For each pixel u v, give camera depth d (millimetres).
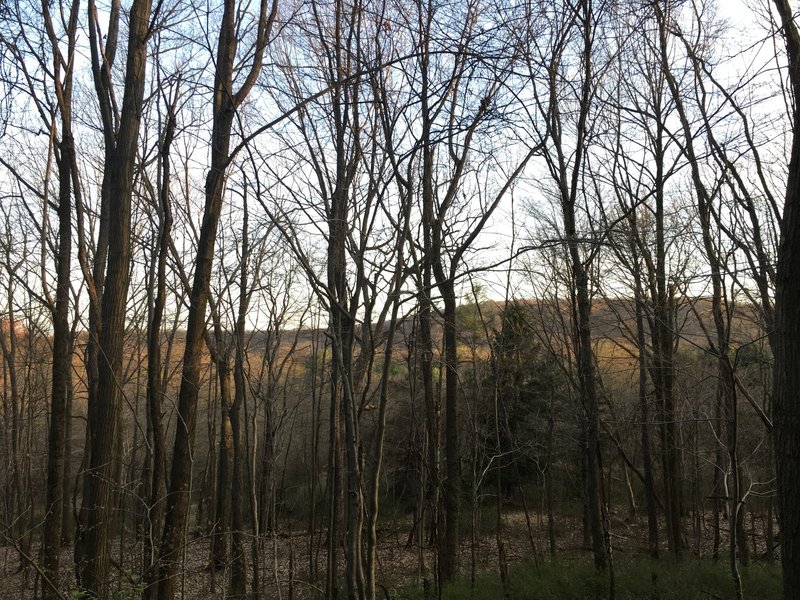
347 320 6992
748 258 8195
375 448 6316
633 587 10281
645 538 15812
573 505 20547
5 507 16438
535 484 20578
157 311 8023
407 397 17484
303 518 19953
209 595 12188
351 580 5961
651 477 13672
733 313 10172
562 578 10875
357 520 6086
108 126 8508
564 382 16281
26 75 8039
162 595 7531
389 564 15062
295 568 14766
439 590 10531
